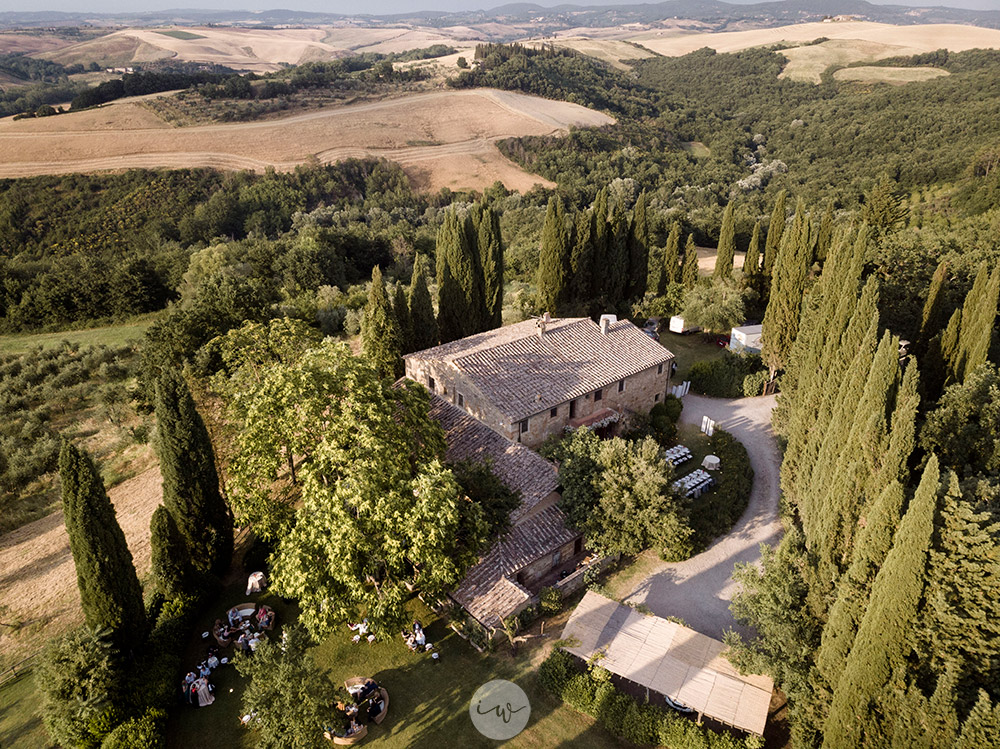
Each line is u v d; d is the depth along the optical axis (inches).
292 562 966.4
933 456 698.2
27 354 2476.6
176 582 1163.3
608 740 964.6
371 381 1111.0
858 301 1267.2
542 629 1164.5
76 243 4394.7
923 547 709.3
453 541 1056.2
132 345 2615.7
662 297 2815.0
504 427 1512.1
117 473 1753.2
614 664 1007.6
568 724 989.2
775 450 1792.6
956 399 1195.3
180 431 1178.6
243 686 1058.1
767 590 986.7
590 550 1375.5
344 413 1027.9
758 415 2006.6
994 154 4424.2
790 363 1775.3
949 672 705.0
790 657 916.6
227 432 1414.9
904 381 982.4
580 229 2466.8
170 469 1182.9
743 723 904.9
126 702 958.4
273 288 3102.9
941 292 1606.8
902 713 729.0
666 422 1795.0
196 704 1018.7
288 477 1573.6
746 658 942.4
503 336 1827.0
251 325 1716.3
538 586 1273.4
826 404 1284.4
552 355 1728.6
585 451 1348.4
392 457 1045.8
